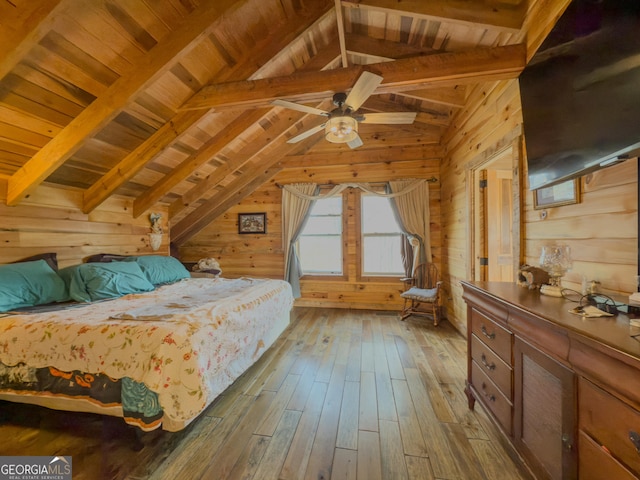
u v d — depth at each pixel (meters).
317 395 2.20
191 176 3.73
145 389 1.54
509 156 2.60
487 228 3.14
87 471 1.50
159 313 1.90
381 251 4.72
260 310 2.54
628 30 1.02
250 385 2.36
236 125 3.14
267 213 5.01
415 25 2.38
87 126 2.06
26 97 1.85
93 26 1.65
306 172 4.84
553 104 1.51
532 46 1.86
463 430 1.79
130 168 2.73
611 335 0.91
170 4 1.74
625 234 1.31
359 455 1.59
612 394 0.85
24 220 2.48
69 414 1.95
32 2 1.38
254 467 1.52
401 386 2.32
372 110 3.99
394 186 4.42
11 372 1.75
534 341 1.22
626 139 1.05
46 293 2.27
